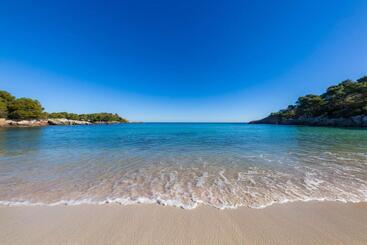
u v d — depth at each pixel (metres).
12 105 59.69
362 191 4.66
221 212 3.56
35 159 9.02
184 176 6.20
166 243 2.64
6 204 3.95
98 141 17.67
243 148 12.80
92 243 2.63
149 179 5.86
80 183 5.43
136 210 3.64
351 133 25.23
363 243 2.64
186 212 3.56
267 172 6.64
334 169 6.97
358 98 54.09
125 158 9.35
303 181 5.54
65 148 12.83
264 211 3.60
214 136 24.33
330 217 3.36
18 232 2.89
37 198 4.28
